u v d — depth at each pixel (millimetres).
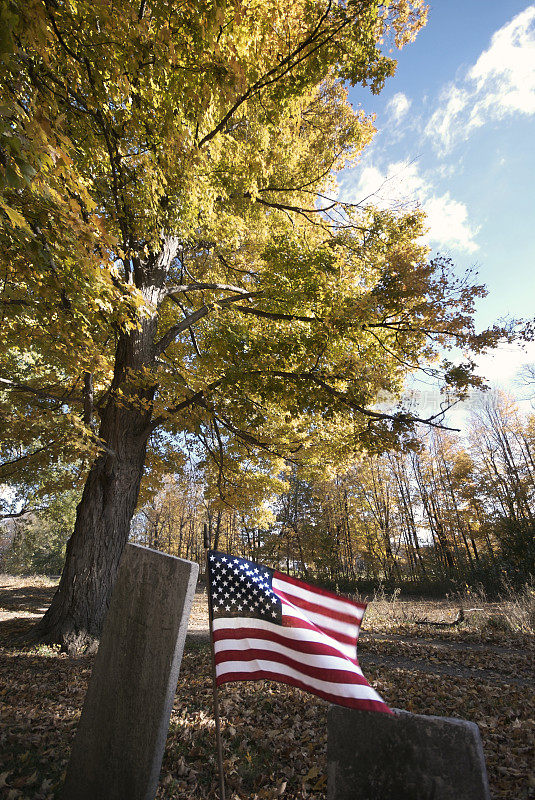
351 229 12570
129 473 9703
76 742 2992
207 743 4016
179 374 9961
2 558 44875
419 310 9547
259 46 6488
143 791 2576
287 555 36719
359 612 2883
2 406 10852
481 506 30844
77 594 8711
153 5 4848
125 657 2992
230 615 2727
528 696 5121
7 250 4688
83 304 5473
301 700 5176
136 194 7047
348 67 7891
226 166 9922
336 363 10352
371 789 2400
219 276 13102
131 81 5285
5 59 3035
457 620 12156
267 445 12117
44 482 15539
